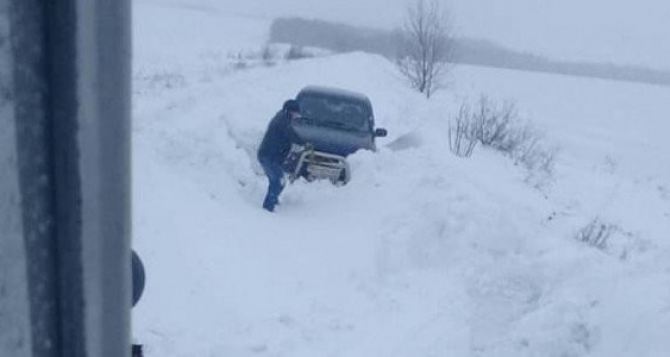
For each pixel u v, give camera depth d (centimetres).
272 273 790
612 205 1717
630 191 1975
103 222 136
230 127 1493
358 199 1095
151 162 1112
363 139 1314
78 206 130
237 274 770
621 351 555
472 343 625
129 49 135
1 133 117
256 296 724
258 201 1119
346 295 748
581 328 596
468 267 752
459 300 695
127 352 146
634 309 580
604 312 596
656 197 1992
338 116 1357
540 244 793
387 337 646
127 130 137
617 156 2942
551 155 2108
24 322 125
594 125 3953
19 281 123
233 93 2223
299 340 641
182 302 687
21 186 122
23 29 120
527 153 1972
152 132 1295
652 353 533
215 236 870
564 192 1703
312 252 877
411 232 814
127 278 144
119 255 141
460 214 822
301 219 1023
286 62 3794
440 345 624
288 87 2511
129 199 140
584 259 704
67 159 128
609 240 1152
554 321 603
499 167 1639
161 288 707
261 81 2647
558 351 586
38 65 123
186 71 3212
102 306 139
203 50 4862
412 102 2672
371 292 749
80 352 136
